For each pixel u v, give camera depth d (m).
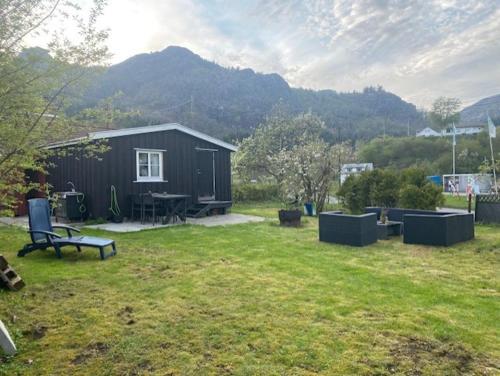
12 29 3.33
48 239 5.68
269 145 24.94
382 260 5.43
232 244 6.73
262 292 3.92
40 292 4.02
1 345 2.62
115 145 10.16
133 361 2.54
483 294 3.84
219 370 2.40
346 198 11.51
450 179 26.92
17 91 3.39
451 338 2.80
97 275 4.68
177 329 3.02
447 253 5.90
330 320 3.16
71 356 2.62
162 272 4.80
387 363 2.45
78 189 10.45
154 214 9.54
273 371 2.37
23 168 4.16
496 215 9.60
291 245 6.63
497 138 33.81
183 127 11.77
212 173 12.98
